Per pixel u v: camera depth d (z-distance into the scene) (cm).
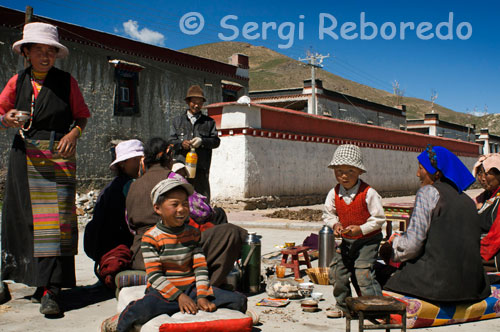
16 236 443
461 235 395
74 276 453
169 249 348
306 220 1316
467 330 391
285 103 3744
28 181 436
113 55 2159
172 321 321
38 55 434
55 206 436
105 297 500
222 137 1786
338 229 384
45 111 439
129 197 470
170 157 478
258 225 1227
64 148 436
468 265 397
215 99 2748
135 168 516
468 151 3888
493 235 481
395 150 2836
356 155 379
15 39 1820
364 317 308
